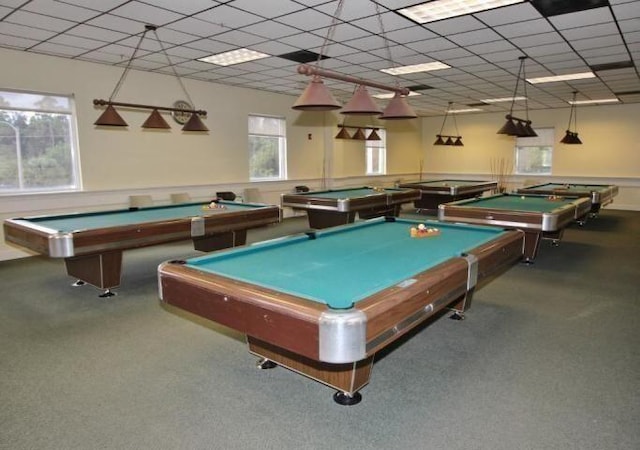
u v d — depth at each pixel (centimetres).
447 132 1325
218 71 683
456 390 246
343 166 1092
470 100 992
